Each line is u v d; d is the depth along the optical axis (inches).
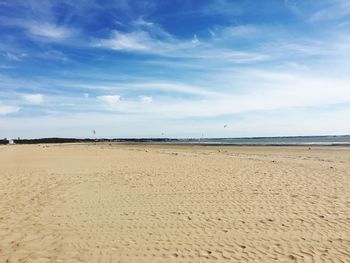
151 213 332.5
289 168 648.4
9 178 561.6
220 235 267.3
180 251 237.0
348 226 281.4
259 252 233.1
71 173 616.7
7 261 222.2
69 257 228.5
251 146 1887.3
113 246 247.4
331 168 645.9
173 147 2018.9
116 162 832.3
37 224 299.6
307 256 225.3
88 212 337.7
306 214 317.7
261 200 375.2
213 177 540.4
